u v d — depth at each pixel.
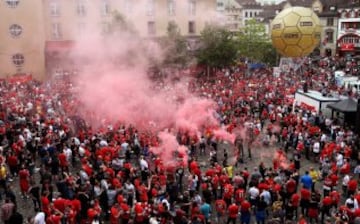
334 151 19.92
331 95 29.05
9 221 12.77
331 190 16.28
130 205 14.75
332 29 71.75
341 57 67.38
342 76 40.19
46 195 13.89
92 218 13.13
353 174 19.34
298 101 30.83
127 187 14.80
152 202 14.26
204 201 15.38
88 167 16.14
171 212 13.70
